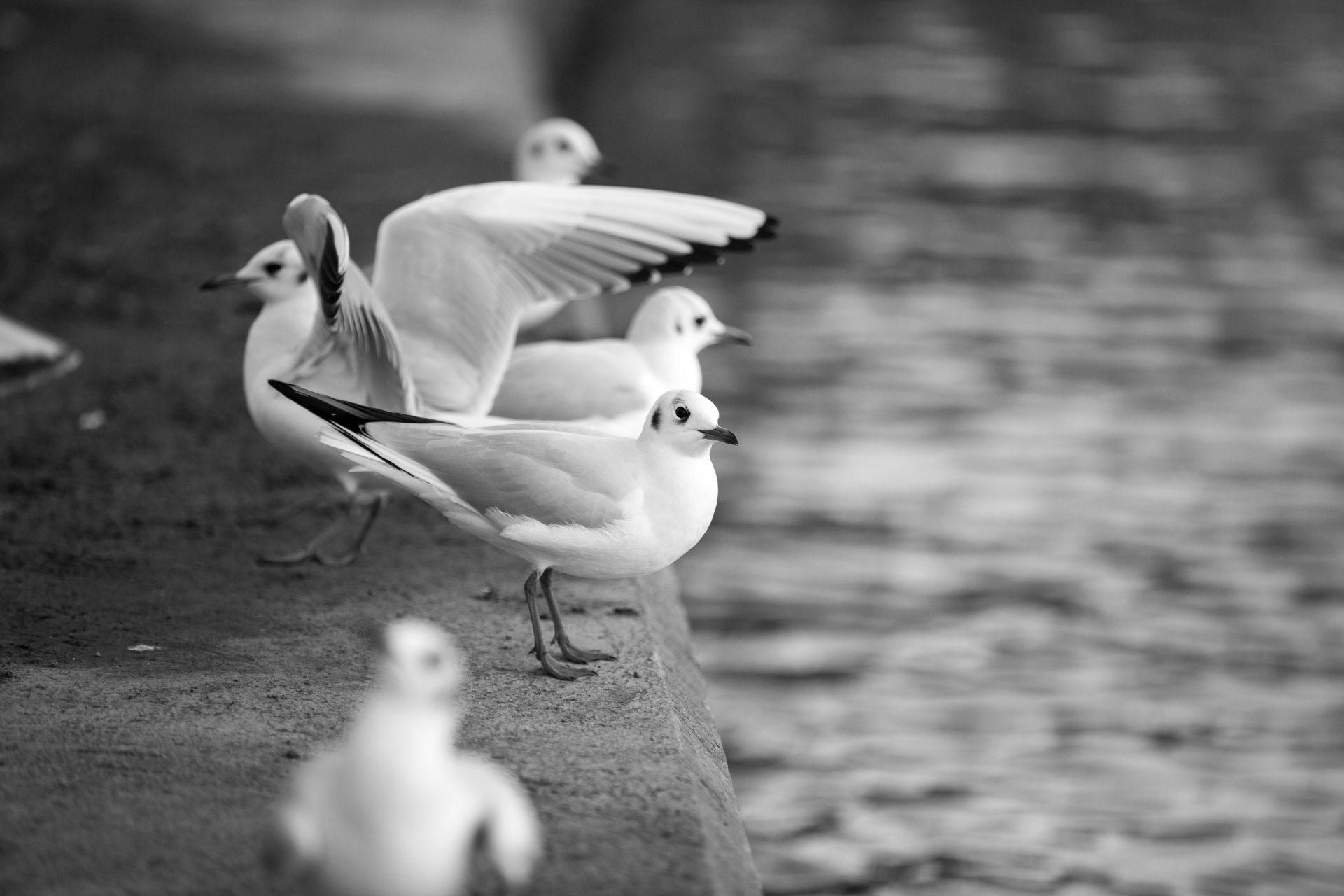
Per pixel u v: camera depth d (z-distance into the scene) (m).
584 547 7.54
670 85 33.66
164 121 21.06
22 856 5.85
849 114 31.73
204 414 11.77
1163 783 11.05
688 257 9.52
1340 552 14.74
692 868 5.97
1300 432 17.52
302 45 26.05
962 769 11.20
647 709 7.39
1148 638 13.10
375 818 4.59
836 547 14.64
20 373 12.10
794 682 12.24
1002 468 16.47
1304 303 21.81
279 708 7.29
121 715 7.13
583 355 10.15
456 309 9.19
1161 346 20.17
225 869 5.81
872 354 19.72
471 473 7.54
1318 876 10.12
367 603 8.67
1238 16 40.97
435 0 30.20
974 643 12.96
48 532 9.52
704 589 13.75
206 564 9.16
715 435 7.52
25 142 19.95
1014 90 33.84
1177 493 15.91
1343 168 28.36
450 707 7.34
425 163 19.23
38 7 28.50
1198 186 27.30
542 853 6.01
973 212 25.72
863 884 9.91
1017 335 20.47
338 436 7.59
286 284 9.58
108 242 15.98
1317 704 12.15
